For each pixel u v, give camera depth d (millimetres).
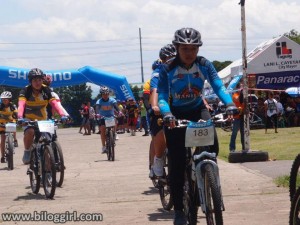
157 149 9898
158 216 9805
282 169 13656
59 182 12477
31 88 12203
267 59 31750
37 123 11773
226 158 16469
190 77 8469
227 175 13195
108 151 17656
